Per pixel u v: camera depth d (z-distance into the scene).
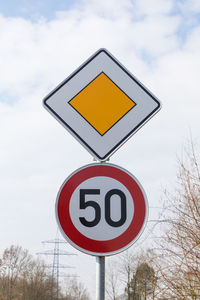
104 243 2.73
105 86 3.08
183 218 6.17
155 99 3.06
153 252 6.35
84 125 3.01
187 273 6.01
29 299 57.28
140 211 2.76
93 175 2.82
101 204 2.78
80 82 3.08
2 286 58.97
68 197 2.80
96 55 3.12
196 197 6.16
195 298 5.94
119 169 2.83
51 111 3.04
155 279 6.33
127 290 26.17
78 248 2.72
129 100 3.06
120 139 3.00
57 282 61.34
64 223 2.76
